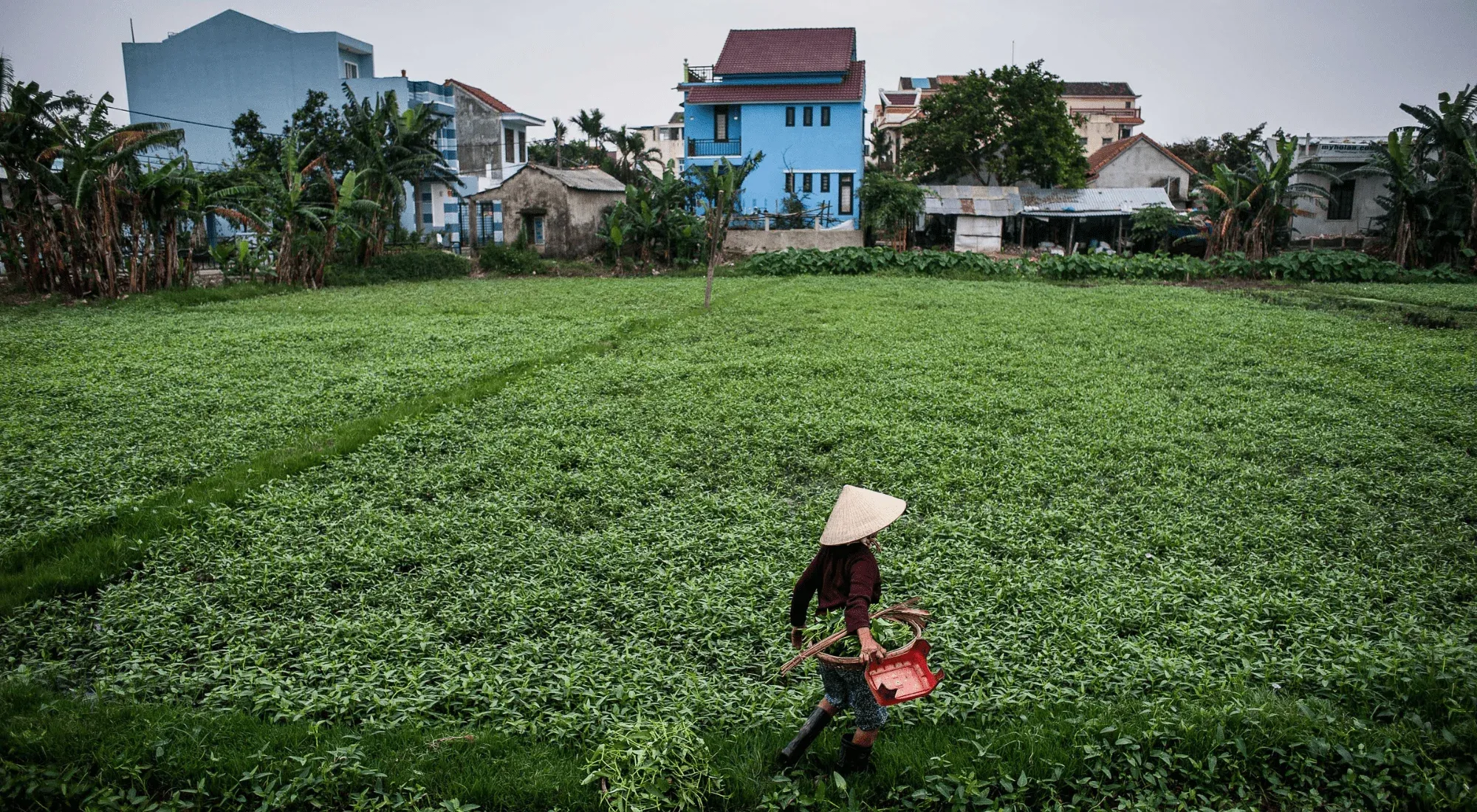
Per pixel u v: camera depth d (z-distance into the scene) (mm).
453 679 5195
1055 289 30359
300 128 40000
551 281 33781
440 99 50312
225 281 30453
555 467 9758
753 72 44844
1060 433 11031
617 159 73250
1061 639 5738
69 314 22562
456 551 7320
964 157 45500
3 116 23031
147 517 8055
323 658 5535
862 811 4191
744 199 45531
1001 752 4555
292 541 7574
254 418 11602
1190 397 13188
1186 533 7707
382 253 35312
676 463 10008
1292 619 6008
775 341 18391
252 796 4344
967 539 7535
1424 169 35562
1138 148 47125
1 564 7090
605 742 4574
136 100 48875
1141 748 4539
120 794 4203
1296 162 41188
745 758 4566
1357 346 17484
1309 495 8711
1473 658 5277
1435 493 8797
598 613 6238
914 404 12523
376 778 4336
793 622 4645
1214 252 37312
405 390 13484
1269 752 4488
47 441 10352
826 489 9094
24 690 5102
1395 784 4234
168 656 5711
